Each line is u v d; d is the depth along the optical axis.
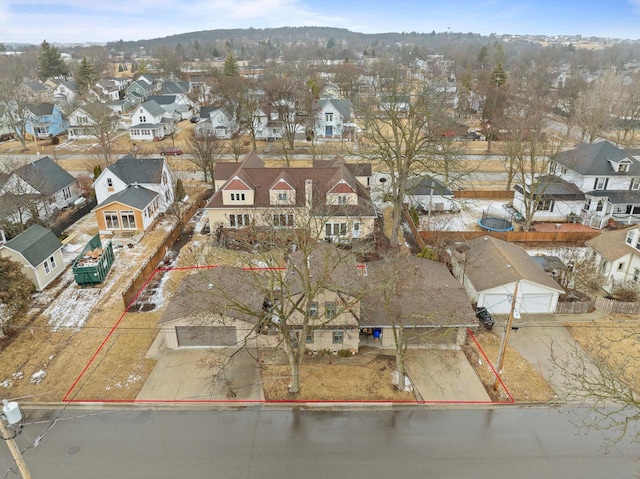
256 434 23.44
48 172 54.00
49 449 22.50
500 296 33.56
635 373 27.95
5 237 44.12
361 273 31.11
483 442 23.05
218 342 30.17
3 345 30.03
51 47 160.25
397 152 44.34
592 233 45.75
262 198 46.09
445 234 45.91
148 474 21.14
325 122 89.25
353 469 21.41
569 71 187.50
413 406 25.42
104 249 40.19
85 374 27.53
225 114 90.44
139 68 179.50
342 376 27.61
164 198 52.28
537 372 28.06
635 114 84.62
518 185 53.53
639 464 21.95
